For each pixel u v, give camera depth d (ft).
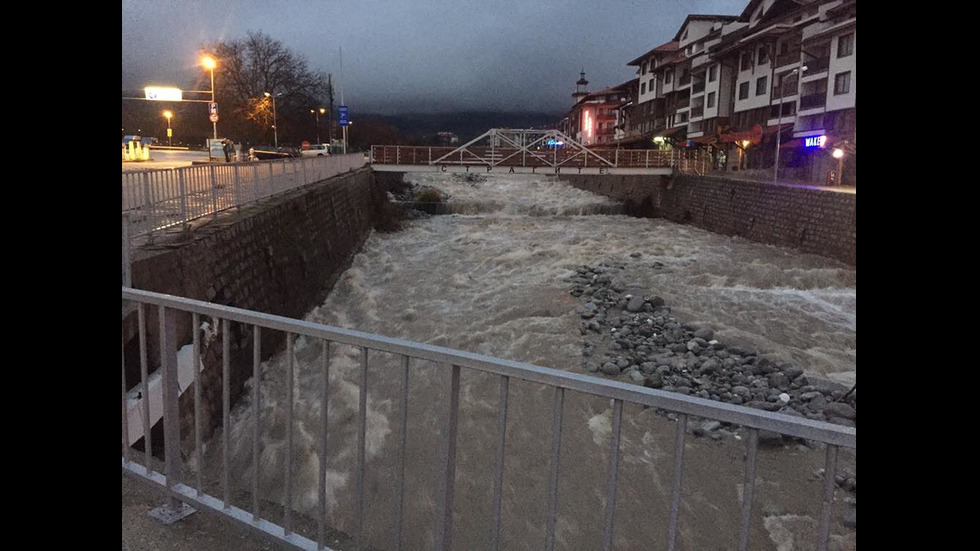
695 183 125.90
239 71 223.30
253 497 10.07
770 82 150.41
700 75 191.21
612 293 63.36
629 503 25.90
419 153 146.10
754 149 155.33
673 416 33.60
